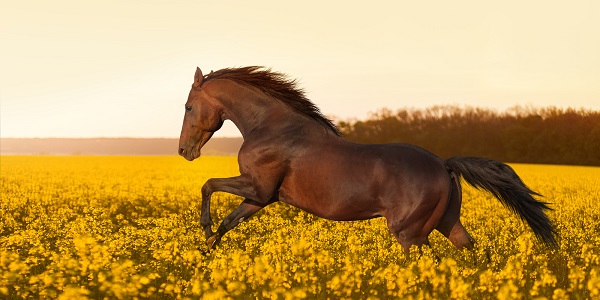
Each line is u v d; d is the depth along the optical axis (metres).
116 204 20.28
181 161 69.12
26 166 53.53
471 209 19.50
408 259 9.15
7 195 22.39
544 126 74.25
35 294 7.65
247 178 10.18
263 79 10.44
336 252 10.23
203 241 10.88
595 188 30.97
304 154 9.77
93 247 8.14
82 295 6.46
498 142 75.31
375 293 7.37
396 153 9.48
